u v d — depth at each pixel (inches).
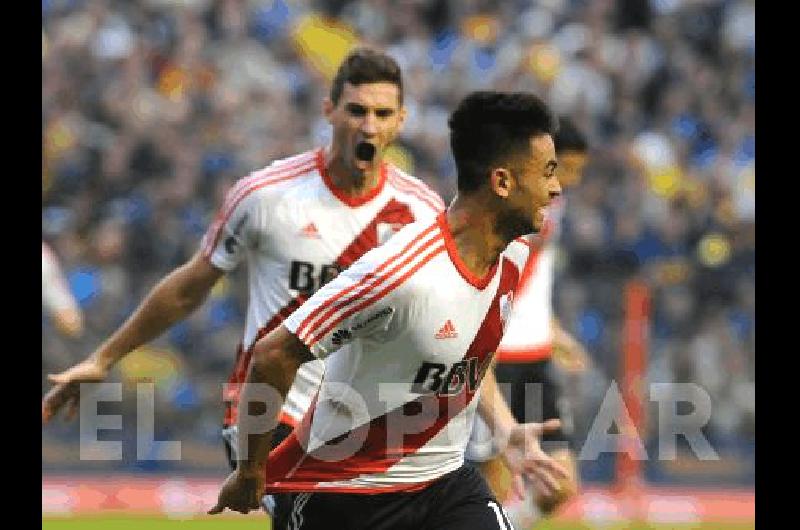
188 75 2193.7
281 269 888.9
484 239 706.2
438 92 2247.8
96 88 2134.6
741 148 2253.9
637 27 2385.6
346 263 886.4
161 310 914.1
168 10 2258.9
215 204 2018.9
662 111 2290.8
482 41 2324.1
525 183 700.7
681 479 1850.4
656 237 2028.8
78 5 2240.4
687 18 2383.1
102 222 1975.9
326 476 742.5
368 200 893.8
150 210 1967.3
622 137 2224.4
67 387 920.3
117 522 1507.1
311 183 891.4
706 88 2322.8
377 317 693.9
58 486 1720.0
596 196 2060.8
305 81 2230.6
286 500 792.3
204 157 2066.9
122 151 2052.2
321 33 2242.9
